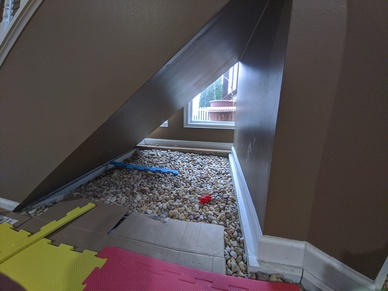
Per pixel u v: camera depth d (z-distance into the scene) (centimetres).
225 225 108
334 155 58
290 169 66
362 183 53
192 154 259
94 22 77
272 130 69
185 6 67
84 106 89
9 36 86
